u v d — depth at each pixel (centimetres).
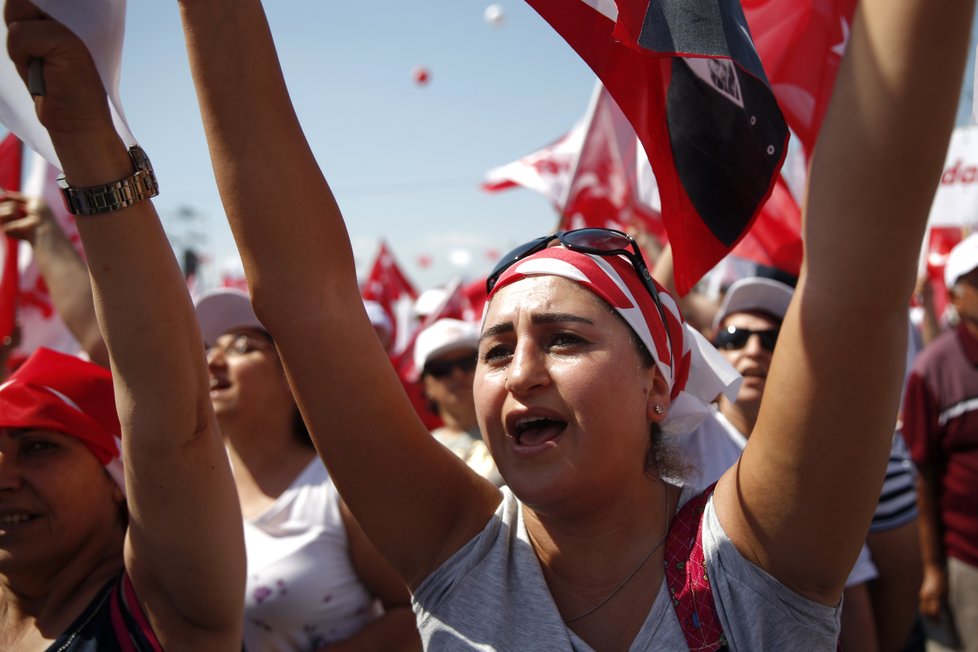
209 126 161
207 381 171
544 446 147
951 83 113
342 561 263
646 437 158
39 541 193
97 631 185
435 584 165
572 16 150
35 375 196
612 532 153
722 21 132
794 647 139
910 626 315
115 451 203
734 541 144
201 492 171
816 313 126
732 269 446
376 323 554
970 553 420
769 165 149
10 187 372
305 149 165
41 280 387
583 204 396
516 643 150
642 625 146
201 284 1599
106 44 132
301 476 277
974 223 497
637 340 153
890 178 117
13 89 142
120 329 156
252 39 158
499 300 157
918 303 669
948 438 426
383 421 165
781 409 133
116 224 150
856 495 131
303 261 162
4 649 194
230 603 182
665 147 158
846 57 121
